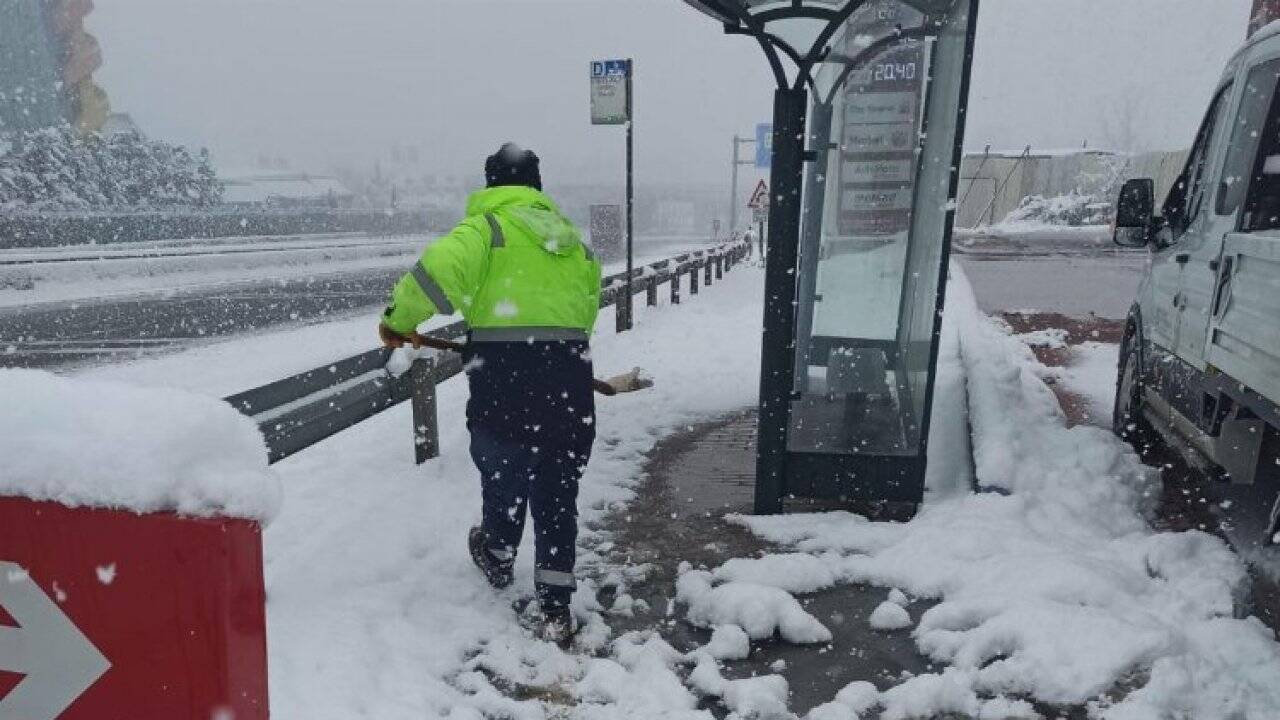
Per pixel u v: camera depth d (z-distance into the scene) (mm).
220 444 1113
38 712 1158
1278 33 4121
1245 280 3668
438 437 5133
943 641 3131
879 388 5188
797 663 3111
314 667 2836
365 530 3965
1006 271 19562
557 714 2762
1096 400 7277
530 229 3137
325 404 3963
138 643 1103
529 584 3650
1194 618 3223
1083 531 4039
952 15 4234
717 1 3814
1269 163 3959
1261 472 3666
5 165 31766
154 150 40500
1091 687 2818
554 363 3143
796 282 4277
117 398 1132
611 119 9930
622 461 5426
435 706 2740
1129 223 5273
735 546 4102
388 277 21797
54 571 1105
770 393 4352
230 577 1063
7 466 1085
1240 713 2689
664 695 2846
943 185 4188
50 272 17703
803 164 4227
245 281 20375
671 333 10203
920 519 4254
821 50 4082
